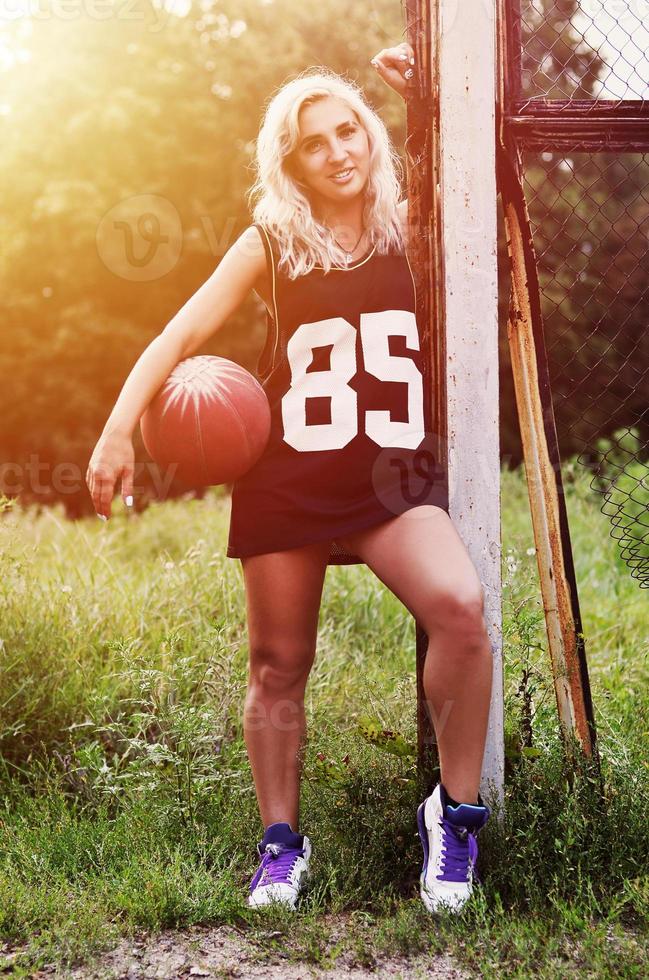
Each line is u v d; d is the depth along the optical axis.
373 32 14.04
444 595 2.31
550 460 2.78
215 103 15.75
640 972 2.12
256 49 15.14
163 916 2.44
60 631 3.97
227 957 2.31
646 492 6.40
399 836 2.69
